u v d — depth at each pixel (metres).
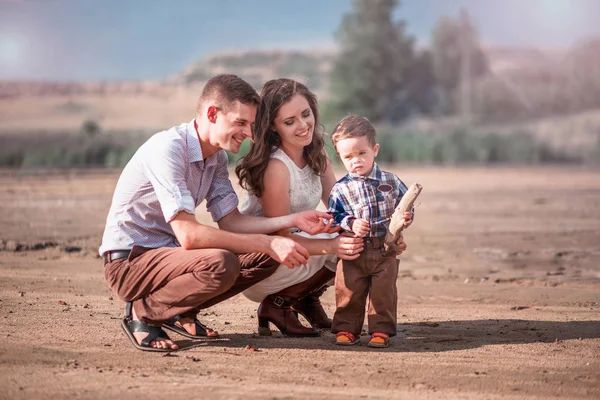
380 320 4.63
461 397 3.68
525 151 40.25
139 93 71.50
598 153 40.72
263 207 4.86
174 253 4.34
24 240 9.37
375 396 3.66
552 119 64.31
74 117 59.44
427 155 38.84
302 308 5.14
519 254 9.21
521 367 4.22
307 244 4.61
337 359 4.33
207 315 5.59
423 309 5.99
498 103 76.81
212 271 4.22
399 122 72.75
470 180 24.09
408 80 82.50
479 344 4.74
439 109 81.62
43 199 15.18
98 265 7.93
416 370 4.12
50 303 5.82
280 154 4.77
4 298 5.95
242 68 91.25
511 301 6.36
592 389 3.85
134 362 4.16
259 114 4.68
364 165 4.66
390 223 4.48
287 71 90.06
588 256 9.01
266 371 4.04
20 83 70.56
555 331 5.15
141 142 36.06
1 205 13.80
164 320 4.43
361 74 74.06
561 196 17.72
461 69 95.44
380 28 76.00
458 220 12.80
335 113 42.88
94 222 11.59
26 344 4.47
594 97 77.19
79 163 32.53
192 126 4.51
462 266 8.38
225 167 4.78
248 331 5.07
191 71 86.56
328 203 4.80
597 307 6.11
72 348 4.43
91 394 3.58
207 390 3.68
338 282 4.68
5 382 3.73
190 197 4.36
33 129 47.72
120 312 5.57
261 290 4.86
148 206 4.45
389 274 4.63
